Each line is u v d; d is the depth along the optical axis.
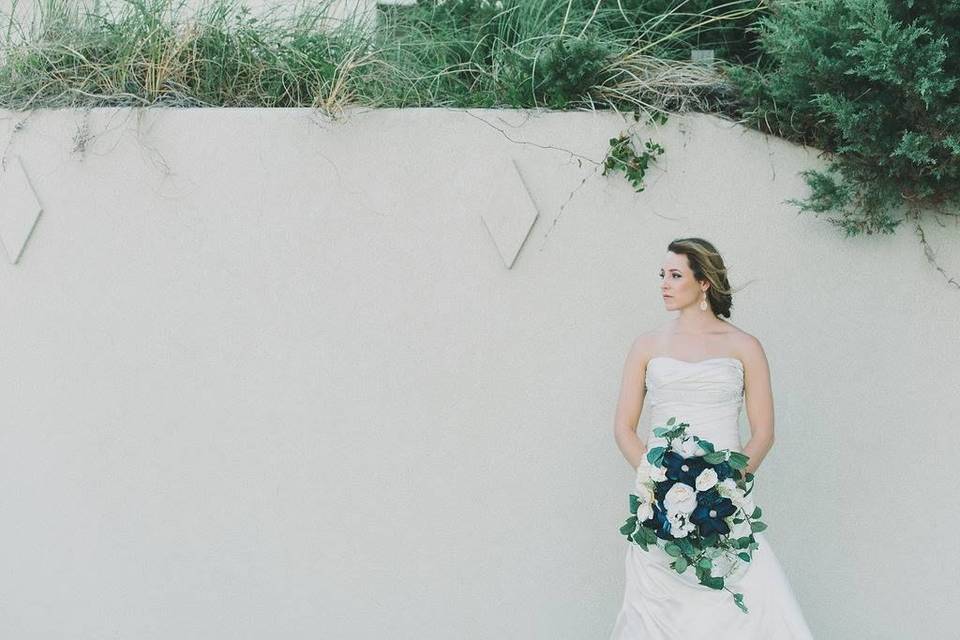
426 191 5.28
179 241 5.45
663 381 4.42
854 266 5.09
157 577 5.51
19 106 5.56
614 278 5.18
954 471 5.11
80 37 5.89
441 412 5.30
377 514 5.36
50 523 5.58
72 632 5.58
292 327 5.39
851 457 5.13
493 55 5.68
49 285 5.55
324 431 5.38
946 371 5.09
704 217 5.14
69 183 5.52
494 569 5.29
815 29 4.86
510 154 5.22
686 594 4.32
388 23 6.10
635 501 4.29
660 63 5.40
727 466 4.09
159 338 5.48
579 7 6.07
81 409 5.54
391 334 5.32
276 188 5.38
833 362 5.12
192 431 5.46
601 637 5.23
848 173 4.97
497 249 5.23
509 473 5.27
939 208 5.04
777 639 4.31
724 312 4.59
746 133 5.11
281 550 5.42
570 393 5.22
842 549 5.16
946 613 5.13
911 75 4.62
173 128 5.43
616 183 5.16
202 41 5.75
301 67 5.74
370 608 5.37
